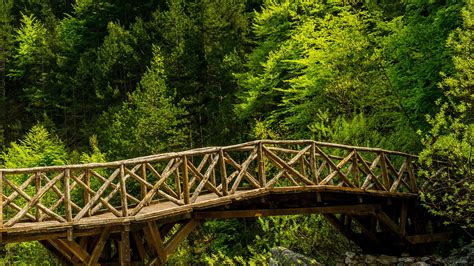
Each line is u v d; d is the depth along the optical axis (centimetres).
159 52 2984
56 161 2612
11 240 793
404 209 1280
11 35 3931
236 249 2059
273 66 2225
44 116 3269
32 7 4369
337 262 1417
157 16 3494
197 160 2614
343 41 1691
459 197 1145
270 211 1110
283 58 2203
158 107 2534
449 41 1162
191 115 2845
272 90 2258
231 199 1015
